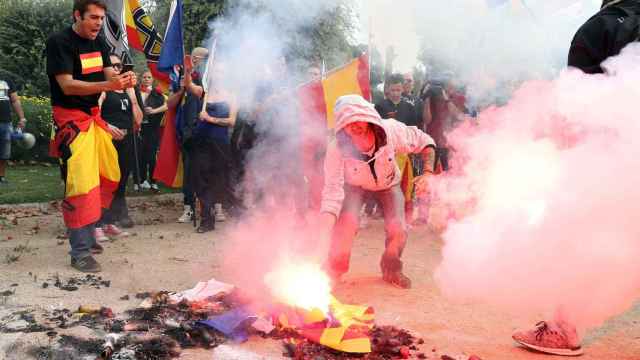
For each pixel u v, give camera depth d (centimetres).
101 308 390
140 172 1010
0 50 1786
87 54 510
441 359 325
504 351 336
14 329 355
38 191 1000
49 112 1423
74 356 319
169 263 536
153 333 352
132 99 708
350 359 323
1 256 556
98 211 509
